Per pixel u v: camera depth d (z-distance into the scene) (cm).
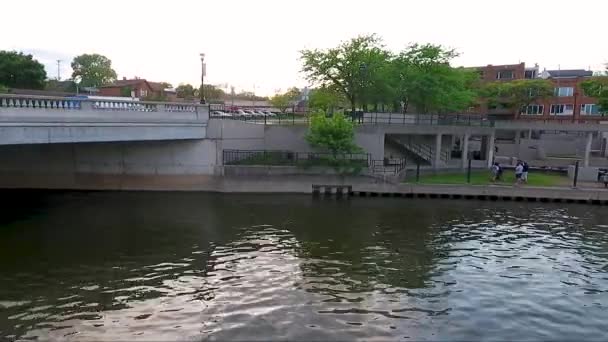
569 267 1927
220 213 2759
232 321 1353
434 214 2878
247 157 3656
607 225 2688
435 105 4706
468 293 1619
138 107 2980
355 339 1260
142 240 2162
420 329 1334
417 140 4528
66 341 1215
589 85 5634
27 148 3438
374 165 3675
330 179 3503
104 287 1593
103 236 2216
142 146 3441
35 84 6688
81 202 3008
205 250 2030
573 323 1409
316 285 1650
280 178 3497
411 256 2011
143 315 1383
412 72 4512
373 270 1822
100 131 2630
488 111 7144
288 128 3828
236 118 4144
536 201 3384
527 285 1712
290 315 1401
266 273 1762
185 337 1249
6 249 1984
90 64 10469
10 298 1483
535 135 6206
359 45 4534
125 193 3362
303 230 2402
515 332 1337
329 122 3538
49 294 1521
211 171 3491
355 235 2328
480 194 3416
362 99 4619
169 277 1702
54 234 2234
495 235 2405
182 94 9744
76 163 3450
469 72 5597
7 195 3206
